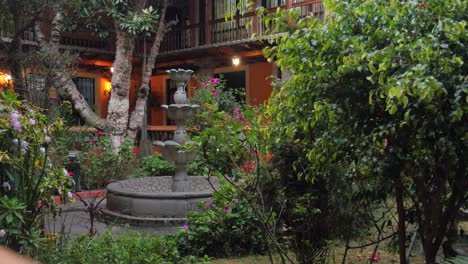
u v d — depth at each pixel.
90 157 9.95
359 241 4.88
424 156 2.92
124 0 12.14
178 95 7.82
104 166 9.84
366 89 3.01
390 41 3.02
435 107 2.63
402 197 3.58
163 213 6.81
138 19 11.77
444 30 2.66
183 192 7.05
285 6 12.45
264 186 4.54
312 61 3.20
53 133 4.15
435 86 2.36
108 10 11.96
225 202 5.20
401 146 2.97
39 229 3.53
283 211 4.27
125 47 12.20
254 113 4.00
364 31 3.12
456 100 2.52
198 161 9.21
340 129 3.21
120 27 11.88
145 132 13.66
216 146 3.64
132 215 6.89
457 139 2.77
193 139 3.68
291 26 3.43
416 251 4.94
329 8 3.27
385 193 3.77
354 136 3.18
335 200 4.28
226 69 16.52
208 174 4.03
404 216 3.60
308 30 3.21
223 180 4.56
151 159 10.39
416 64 2.67
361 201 4.20
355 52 2.96
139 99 12.86
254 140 3.71
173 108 7.69
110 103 12.13
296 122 3.45
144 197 6.86
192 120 8.16
